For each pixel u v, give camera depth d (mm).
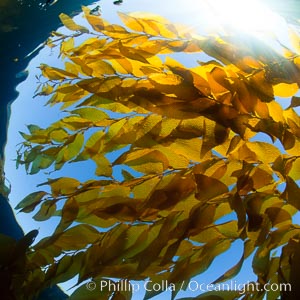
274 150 1342
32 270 1455
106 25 1954
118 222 1472
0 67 2820
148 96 1424
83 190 1510
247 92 1383
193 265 1292
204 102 1402
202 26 1858
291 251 1175
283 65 1468
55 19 3127
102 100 1689
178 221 1311
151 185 1440
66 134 1891
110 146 1605
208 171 1367
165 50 1766
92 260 1354
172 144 1393
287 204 1265
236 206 1212
